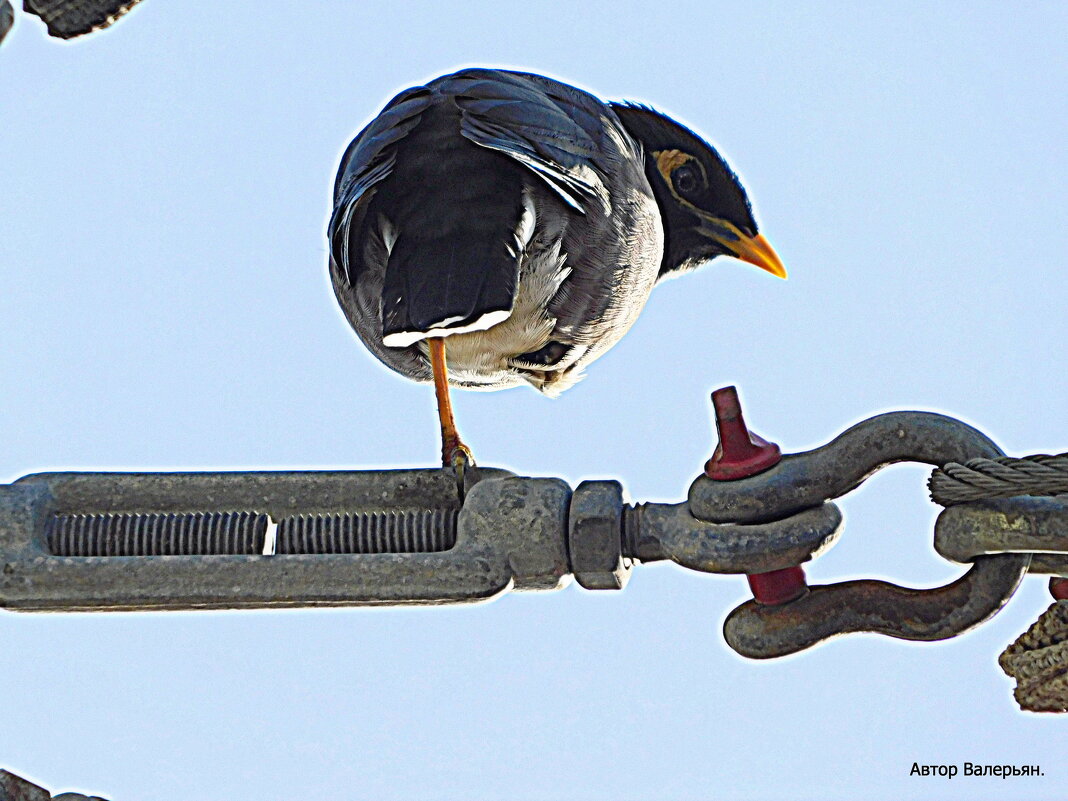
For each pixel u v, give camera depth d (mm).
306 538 7969
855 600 7664
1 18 9836
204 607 7883
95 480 8305
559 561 7648
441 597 7695
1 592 7934
